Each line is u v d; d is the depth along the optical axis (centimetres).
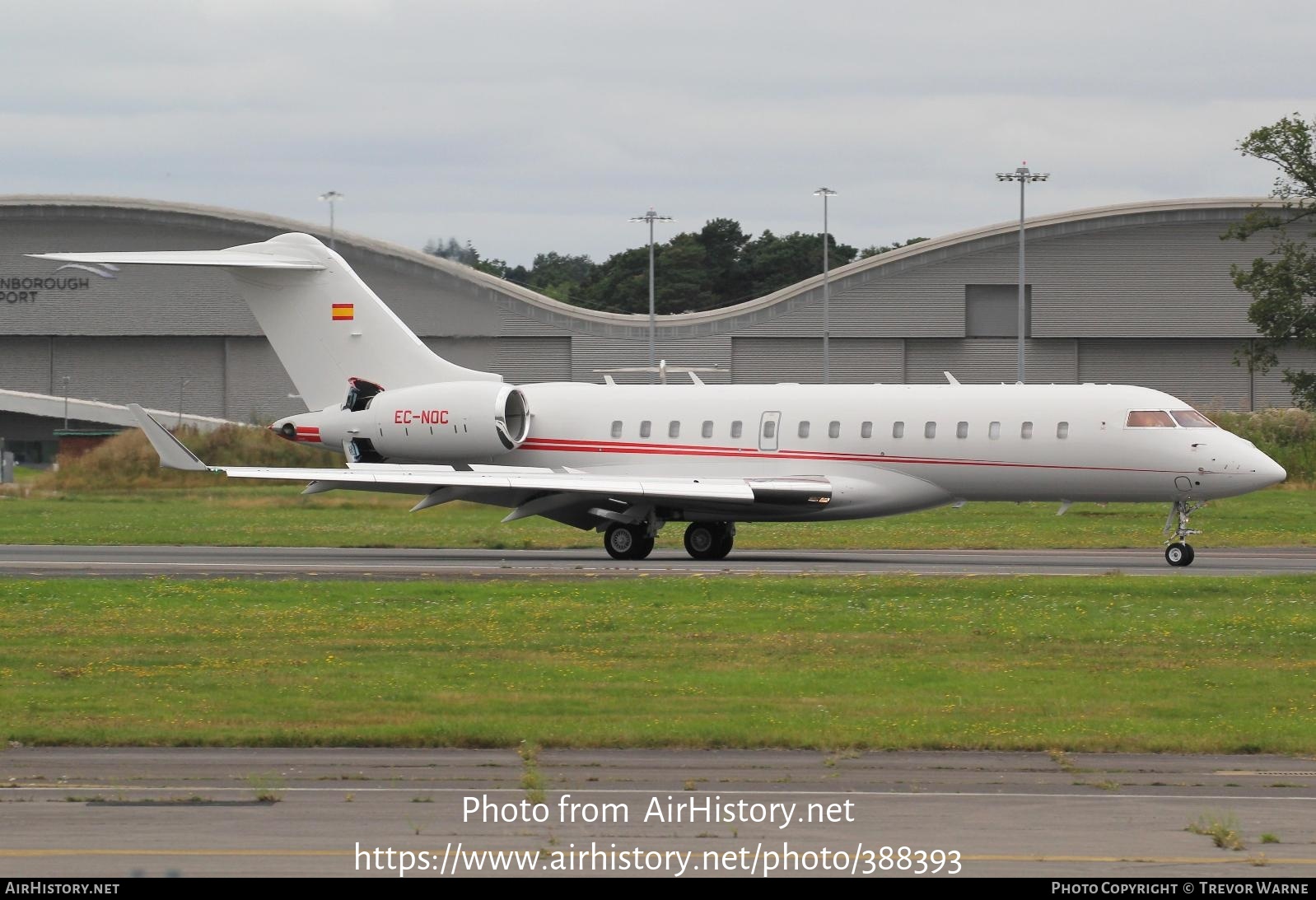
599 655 5666
